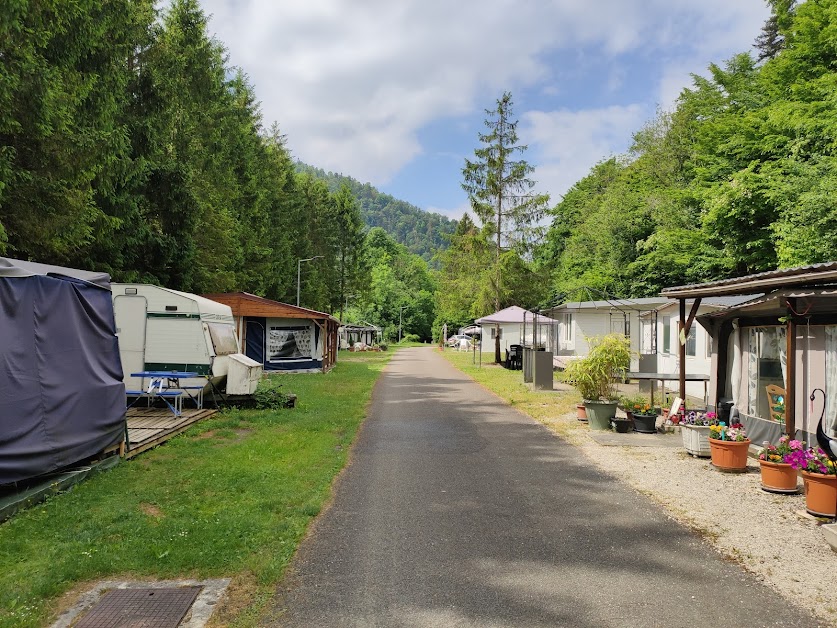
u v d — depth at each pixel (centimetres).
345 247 5734
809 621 362
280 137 4381
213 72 2683
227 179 2694
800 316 750
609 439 962
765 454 665
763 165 2027
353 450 885
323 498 619
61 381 653
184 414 1112
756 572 437
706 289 920
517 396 1594
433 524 544
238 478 684
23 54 926
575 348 2583
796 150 1822
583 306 2500
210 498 606
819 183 1636
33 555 451
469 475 734
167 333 1203
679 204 2961
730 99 2764
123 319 1202
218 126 2550
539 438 988
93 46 1239
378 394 1686
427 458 830
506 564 450
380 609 377
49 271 696
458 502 616
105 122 1309
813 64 2088
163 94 1872
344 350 5434
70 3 1077
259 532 502
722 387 1041
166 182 1808
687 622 361
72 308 687
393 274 9662
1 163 927
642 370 1928
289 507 580
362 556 465
